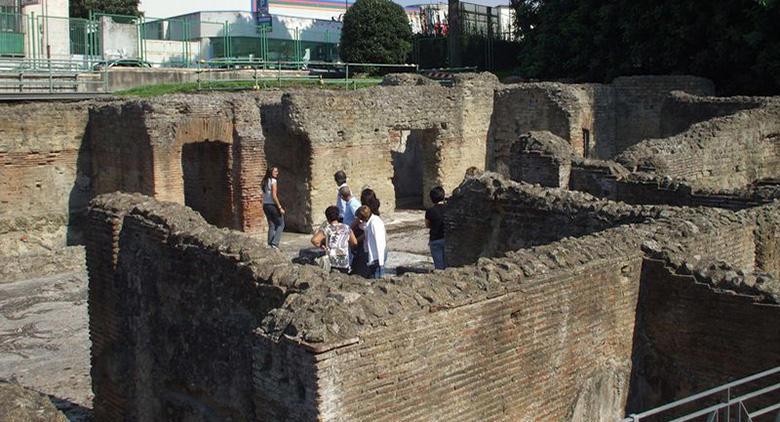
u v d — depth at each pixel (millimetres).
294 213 23891
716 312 8398
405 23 43375
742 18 28062
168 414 9500
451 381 7094
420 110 26016
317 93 23281
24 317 15656
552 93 27297
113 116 22188
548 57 34250
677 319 8680
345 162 24125
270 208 19359
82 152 23172
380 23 42281
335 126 23688
